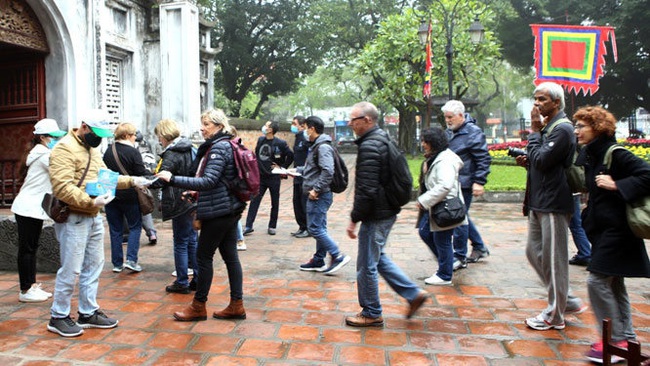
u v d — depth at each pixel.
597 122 3.31
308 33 27.70
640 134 31.17
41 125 4.74
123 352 3.56
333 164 5.45
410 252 6.64
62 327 3.85
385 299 4.73
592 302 3.39
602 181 3.22
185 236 4.92
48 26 8.92
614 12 27.72
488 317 4.25
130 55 11.47
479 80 18.50
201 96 13.21
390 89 19.55
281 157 7.88
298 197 7.66
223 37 28.47
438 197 4.75
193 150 5.07
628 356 2.65
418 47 17.36
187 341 3.75
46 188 4.73
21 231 4.67
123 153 5.41
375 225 3.95
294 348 3.61
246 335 3.86
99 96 9.85
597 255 3.31
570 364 3.35
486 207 10.72
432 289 5.04
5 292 5.02
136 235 5.72
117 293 4.95
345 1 27.88
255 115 31.97
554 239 3.82
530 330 3.95
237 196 4.12
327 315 4.31
